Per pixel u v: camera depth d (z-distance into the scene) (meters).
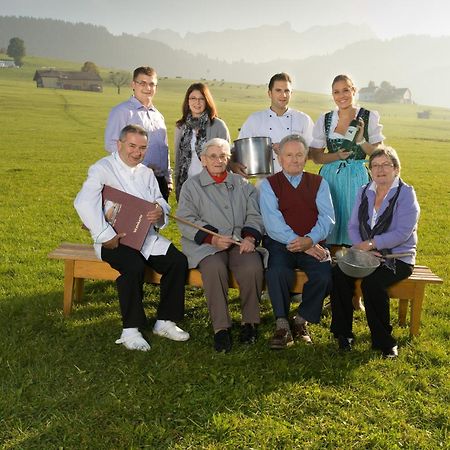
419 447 3.48
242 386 4.15
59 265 7.18
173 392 4.04
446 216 12.50
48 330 5.06
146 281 5.25
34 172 17.27
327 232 5.12
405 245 5.05
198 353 4.69
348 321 4.92
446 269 7.88
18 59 179.38
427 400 4.03
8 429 3.56
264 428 3.62
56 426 3.60
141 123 6.27
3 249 8.01
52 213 11.10
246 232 5.23
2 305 5.62
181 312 5.01
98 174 5.05
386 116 90.38
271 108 6.29
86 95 78.94
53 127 36.09
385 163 4.97
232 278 5.12
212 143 5.25
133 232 4.97
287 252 5.16
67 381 4.18
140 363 4.47
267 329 5.30
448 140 42.91
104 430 3.58
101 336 4.98
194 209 5.32
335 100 5.69
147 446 3.42
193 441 3.49
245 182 5.46
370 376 4.37
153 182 5.39
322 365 4.54
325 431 3.64
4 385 4.07
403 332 5.32
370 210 5.16
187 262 5.05
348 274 4.73
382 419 3.77
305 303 4.87
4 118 40.31
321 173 5.95
